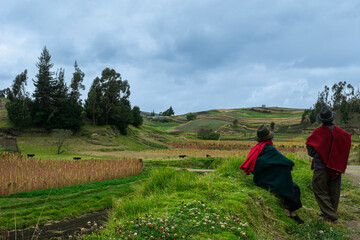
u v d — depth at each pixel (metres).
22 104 65.62
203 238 3.05
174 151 56.41
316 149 4.88
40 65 68.81
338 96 129.38
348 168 13.85
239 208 4.26
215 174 6.66
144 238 2.93
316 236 4.13
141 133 93.50
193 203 4.23
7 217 7.51
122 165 24.19
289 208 5.00
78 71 81.44
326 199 4.87
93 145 63.12
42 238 5.06
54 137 63.34
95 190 13.72
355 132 95.19
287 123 161.88
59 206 9.93
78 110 70.38
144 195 5.66
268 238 3.75
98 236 3.16
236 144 88.88
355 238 4.14
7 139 56.25
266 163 5.28
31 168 21.08
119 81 87.94
